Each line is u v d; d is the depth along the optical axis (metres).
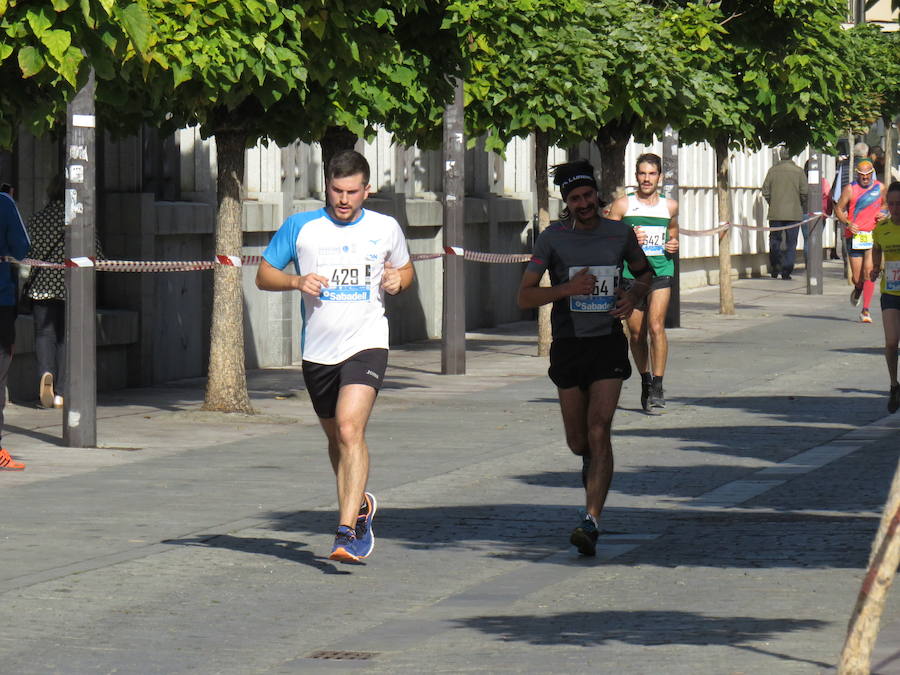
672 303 54.94
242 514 22.47
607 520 22.05
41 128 20.77
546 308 47.19
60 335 34.91
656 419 33.00
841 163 77.19
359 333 19.16
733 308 61.16
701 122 47.00
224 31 28.39
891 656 13.94
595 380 20.28
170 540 20.55
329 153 36.00
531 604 17.00
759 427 31.66
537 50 40.03
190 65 28.11
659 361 34.16
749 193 86.50
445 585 18.16
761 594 17.11
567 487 24.89
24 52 19.34
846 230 59.56
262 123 32.38
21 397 35.81
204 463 27.12
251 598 17.42
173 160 40.97
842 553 19.34
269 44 29.00
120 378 38.66
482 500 23.72
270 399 36.84
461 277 42.19
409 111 34.66
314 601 17.31
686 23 46.09
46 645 15.29
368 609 16.95
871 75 58.19
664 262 34.12
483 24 38.69
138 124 33.16
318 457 27.92
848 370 42.00
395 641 15.41
